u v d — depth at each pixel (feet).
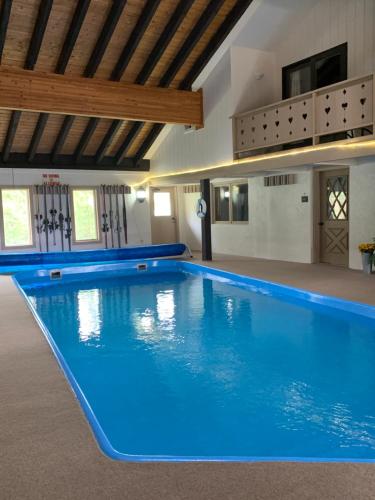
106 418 12.10
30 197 39.68
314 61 31.60
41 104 29.09
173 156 40.98
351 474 7.39
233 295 27.09
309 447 10.37
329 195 32.63
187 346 18.03
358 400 12.86
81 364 16.35
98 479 7.36
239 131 32.89
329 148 25.89
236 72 33.12
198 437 10.94
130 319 22.47
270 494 6.86
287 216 35.24
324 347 17.39
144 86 32.89
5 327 17.66
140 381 14.62
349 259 30.71
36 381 11.91
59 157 40.16
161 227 46.70
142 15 28.17
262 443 10.61
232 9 30.83
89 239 42.70
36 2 25.50
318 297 23.17
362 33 28.12
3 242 39.09
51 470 7.66
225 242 42.27
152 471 7.58
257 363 15.94
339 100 25.30
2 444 8.60
